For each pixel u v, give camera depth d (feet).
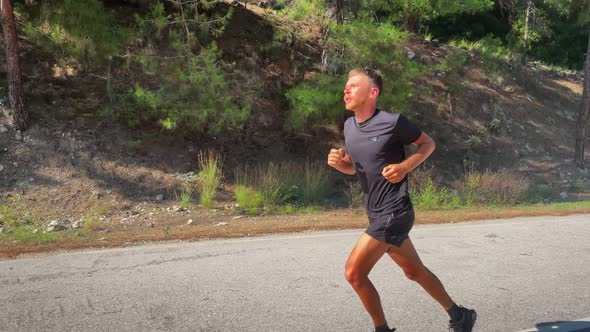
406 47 60.75
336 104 38.58
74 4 31.78
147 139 37.88
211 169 35.99
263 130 43.11
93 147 35.55
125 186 34.09
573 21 82.79
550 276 17.75
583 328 13.29
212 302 14.82
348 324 13.38
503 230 25.72
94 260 19.36
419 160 10.31
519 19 72.43
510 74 68.49
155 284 16.42
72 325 13.07
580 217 30.86
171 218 30.55
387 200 10.72
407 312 14.29
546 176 51.83
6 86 36.50
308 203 36.37
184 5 40.63
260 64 47.47
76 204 31.68
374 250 10.75
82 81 38.91
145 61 35.99
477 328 13.29
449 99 57.26
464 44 70.38
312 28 53.16
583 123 55.72
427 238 23.58
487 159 52.70
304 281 16.83
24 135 34.32
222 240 23.38
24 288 15.96
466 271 18.21
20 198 31.07
